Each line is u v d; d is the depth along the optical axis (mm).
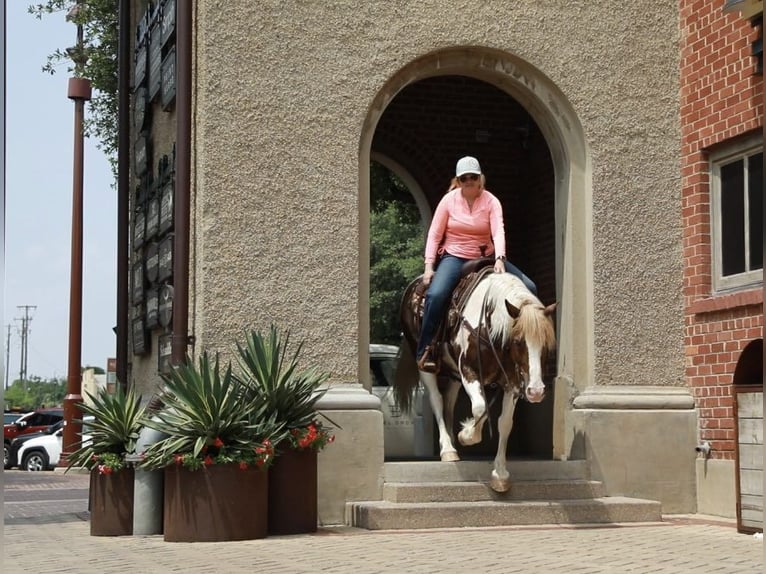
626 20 12133
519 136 15938
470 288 10602
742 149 11414
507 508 10367
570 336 11891
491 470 10969
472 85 15984
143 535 9875
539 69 11836
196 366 10797
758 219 11180
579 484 11008
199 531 9133
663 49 12211
